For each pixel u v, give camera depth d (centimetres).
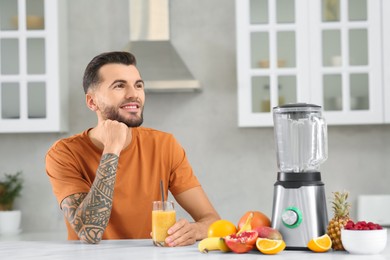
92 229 215
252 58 407
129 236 251
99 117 253
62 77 421
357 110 405
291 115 202
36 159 439
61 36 421
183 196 263
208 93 441
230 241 184
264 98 406
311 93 404
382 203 425
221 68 442
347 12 406
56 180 244
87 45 442
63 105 422
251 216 200
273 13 405
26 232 428
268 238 186
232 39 442
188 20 442
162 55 416
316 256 178
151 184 256
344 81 404
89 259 175
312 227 192
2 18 408
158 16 425
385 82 404
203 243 189
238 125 420
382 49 406
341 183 440
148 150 260
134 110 244
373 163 441
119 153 234
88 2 444
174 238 204
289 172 196
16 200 439
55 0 405
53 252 191
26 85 405
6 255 186
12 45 407
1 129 403
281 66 406
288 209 193
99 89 244
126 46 421
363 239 179
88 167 251
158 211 207
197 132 441
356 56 407
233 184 439
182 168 265
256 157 441
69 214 230
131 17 424
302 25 405
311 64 405
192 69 442
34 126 404
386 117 404
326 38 408
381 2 405
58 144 254
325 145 202
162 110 441
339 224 191
